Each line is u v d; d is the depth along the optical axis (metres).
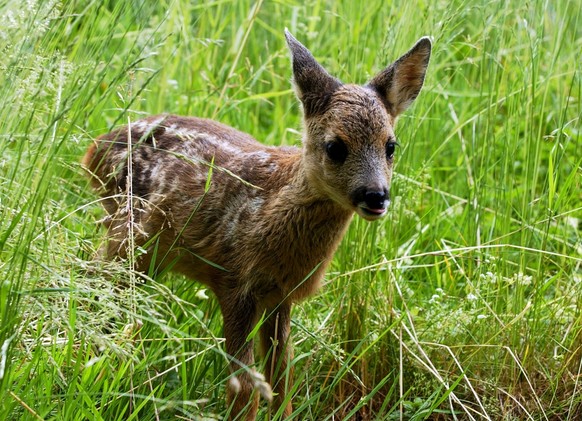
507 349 9.70
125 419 8.53
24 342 8.10
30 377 8.08
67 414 7.54
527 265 11.09
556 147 11.55
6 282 7.41
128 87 9.45
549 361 10.16
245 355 9.47
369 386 10.10
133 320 8.30
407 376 10.07
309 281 9.71
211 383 9.42
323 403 9.34
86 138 10.25
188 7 14.18
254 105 14.77
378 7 13.72
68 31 9.35
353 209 8.95
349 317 10.30
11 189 7.73
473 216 11.63
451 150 14.18
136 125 10.57
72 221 10.13
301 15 15.12
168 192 10.05
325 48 14.85
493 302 10.59
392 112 9.67
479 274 10.83
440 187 13.28
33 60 7.80
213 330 10.33
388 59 11.34
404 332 10.21
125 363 8.15
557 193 11.84
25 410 7.52
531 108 11.24
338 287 10.67
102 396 7.95
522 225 10.80
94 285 8.41
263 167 9.77
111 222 10.19
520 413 9.77
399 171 11.20
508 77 12.80
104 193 10.57
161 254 10.23
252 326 9.63
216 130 10.58
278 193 9.48
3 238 7.33
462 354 10.11
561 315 10.43
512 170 11.37
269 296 9.66
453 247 12.18
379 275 10.75
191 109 13.28
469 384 9.19
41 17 7.81
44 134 7.59
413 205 12.17
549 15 14.31
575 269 11.09
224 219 9.72
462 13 11.76
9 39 7.70
